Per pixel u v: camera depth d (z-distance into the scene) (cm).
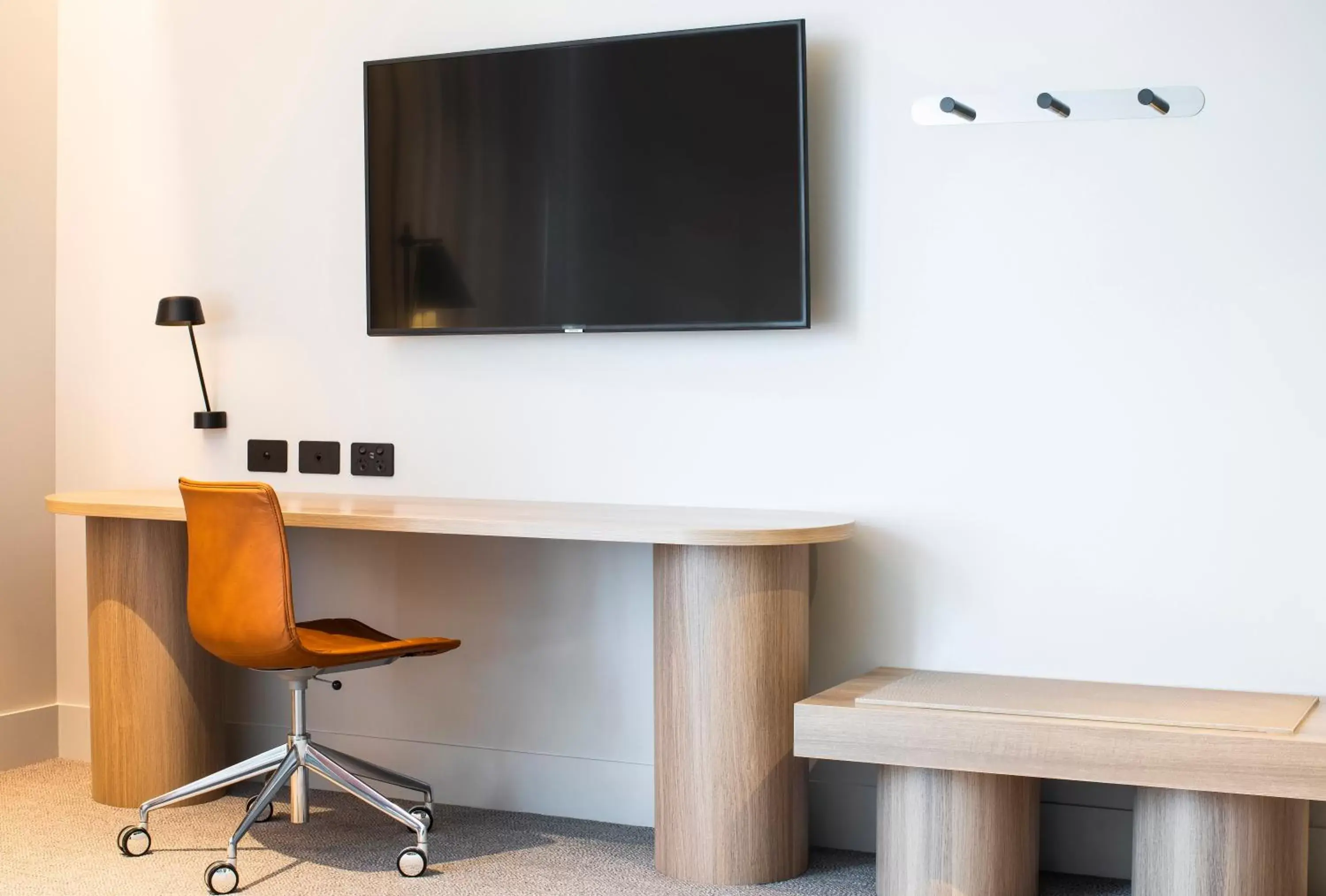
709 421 326
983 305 302
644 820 334
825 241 315
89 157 397
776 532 270
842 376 314
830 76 314
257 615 284
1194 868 255
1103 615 293
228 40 379
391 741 363
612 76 323
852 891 284
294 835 321
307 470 371
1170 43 287
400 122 347
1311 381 278
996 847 266
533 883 287
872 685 288
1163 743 242
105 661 345
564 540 344
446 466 355
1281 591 280
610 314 326
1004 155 299
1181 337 287
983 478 303
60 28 400
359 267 364
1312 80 277
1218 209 283
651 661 335
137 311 392
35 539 398
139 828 307
